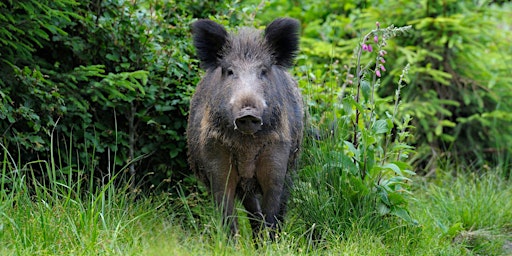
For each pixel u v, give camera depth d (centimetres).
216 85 973
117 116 1192
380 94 1734
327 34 1833
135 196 1054
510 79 1683
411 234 1021
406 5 1738
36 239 830
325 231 996
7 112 993
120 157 1177
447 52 1736
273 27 983
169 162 1220
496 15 1795
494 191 1309
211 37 995
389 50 1698
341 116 1097
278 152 984
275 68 1030
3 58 1037
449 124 1662
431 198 1321
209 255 854
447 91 1745
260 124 877
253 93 888
